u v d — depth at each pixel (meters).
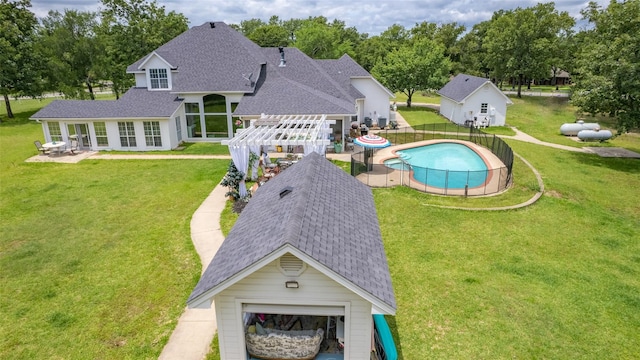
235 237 9.09
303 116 24.70
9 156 27.19
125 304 11.19
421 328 10.29
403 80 51.16
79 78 49.28
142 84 32.50
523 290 11.98
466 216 17.34
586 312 11.00
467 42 90.50
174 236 15.20
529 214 17.67
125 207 18.19
